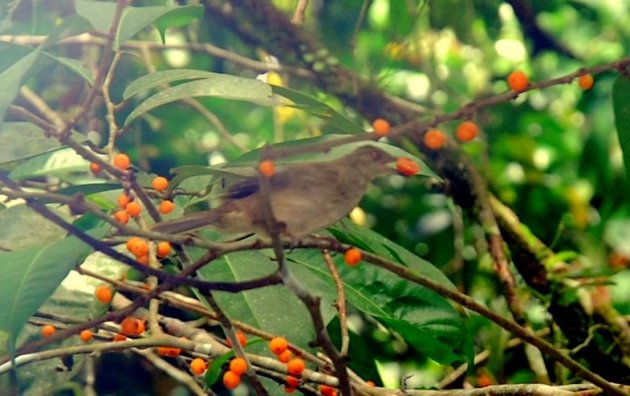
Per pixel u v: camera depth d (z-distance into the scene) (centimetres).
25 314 554
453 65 1299
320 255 775
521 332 678
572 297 1060
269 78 1227
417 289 758
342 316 684
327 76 1135
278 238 558
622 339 1042
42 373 805
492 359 1054
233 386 653
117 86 1235
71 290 787
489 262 1126
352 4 1302
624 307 1198
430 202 1292
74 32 657
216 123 1216
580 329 1055
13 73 605
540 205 1271
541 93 1320
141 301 638
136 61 1251
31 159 703
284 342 667
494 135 1306
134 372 1145
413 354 1145
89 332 725
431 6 1166
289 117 1322
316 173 709
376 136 593
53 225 766
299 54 1138
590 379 693
